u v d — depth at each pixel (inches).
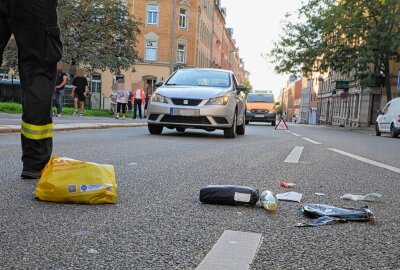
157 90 441.7
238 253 83.4
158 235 94.2
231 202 124.5
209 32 2815.0
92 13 1348.4
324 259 83.2
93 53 1354.6
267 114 1198.9
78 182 119.5
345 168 229.9
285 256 83.9
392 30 1272.1
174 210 117.5
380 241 96.6
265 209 120.4
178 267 75.3
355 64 1269.7
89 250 82.9
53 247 84.0
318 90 3280.0
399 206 136.8
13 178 152.6
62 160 122.6
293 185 162.9
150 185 152.9
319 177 190.9
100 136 378.9
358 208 126.4
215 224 104.7
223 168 204.7
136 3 2034.9
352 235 100.2
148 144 319.6
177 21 2091.5
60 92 706.8
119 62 1406.3
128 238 91.4
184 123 422.9
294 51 1438.2
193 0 2121.1
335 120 2460.6
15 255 78.9
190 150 288.7
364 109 1830.7
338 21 1275.8
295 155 283.4
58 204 118.9
